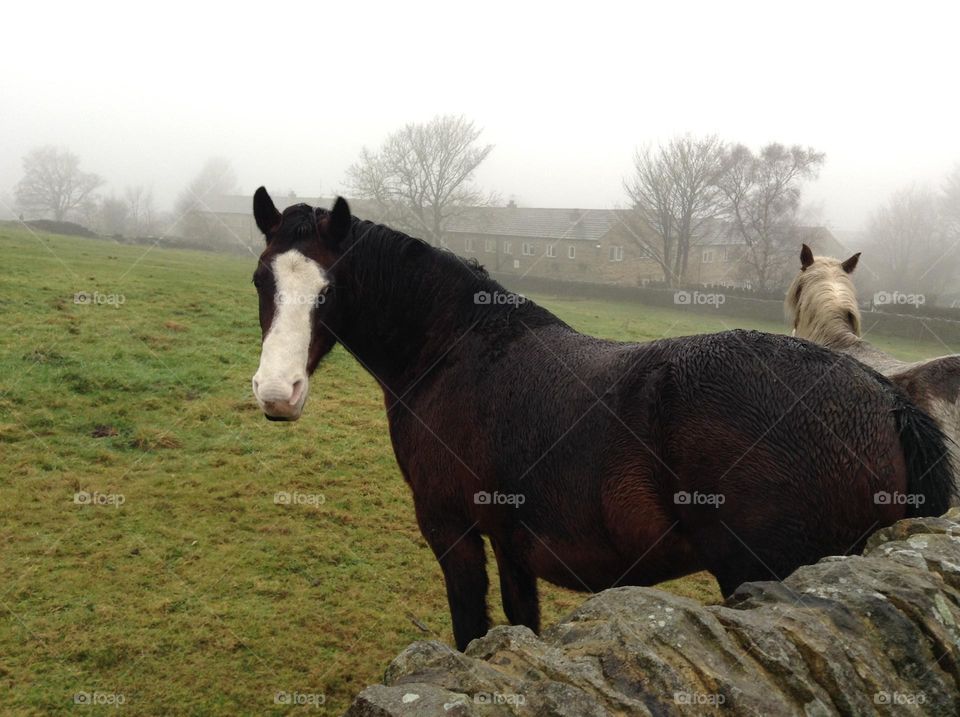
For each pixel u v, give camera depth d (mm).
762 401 2826
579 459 3186
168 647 4637
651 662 1716
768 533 2768
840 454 2725
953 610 2092
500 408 3500
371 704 1562
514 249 47031
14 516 6234
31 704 3984
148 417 8938
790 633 1898
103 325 12258
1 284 13602
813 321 5711
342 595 5555
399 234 3951
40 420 8320
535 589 3898
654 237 41156
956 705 1924
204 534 6305
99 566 5578
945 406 4277
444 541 3820
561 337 3598
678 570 3152
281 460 8234
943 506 2738
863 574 2176
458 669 1695
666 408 2943
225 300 16125
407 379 3961
